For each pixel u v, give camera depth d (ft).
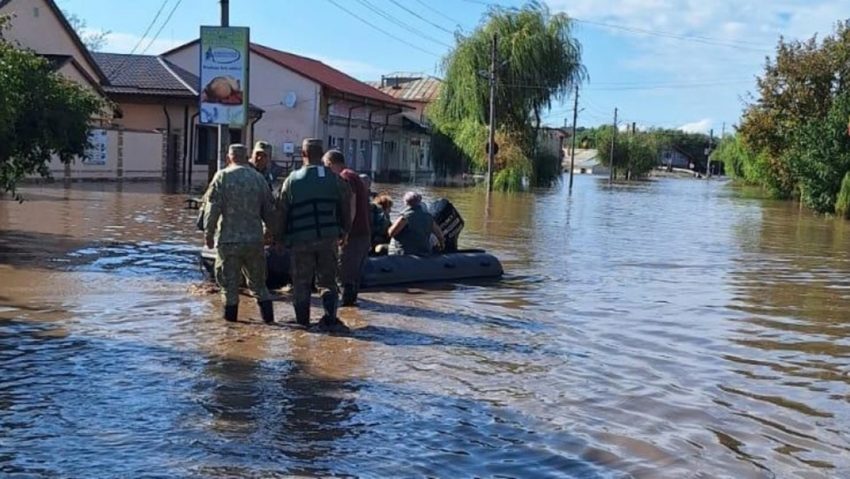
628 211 107.76
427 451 18.02
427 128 215.31
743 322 33.86
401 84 272.92
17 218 63.16
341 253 33.58
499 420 20.26
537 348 27.89
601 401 22.17
